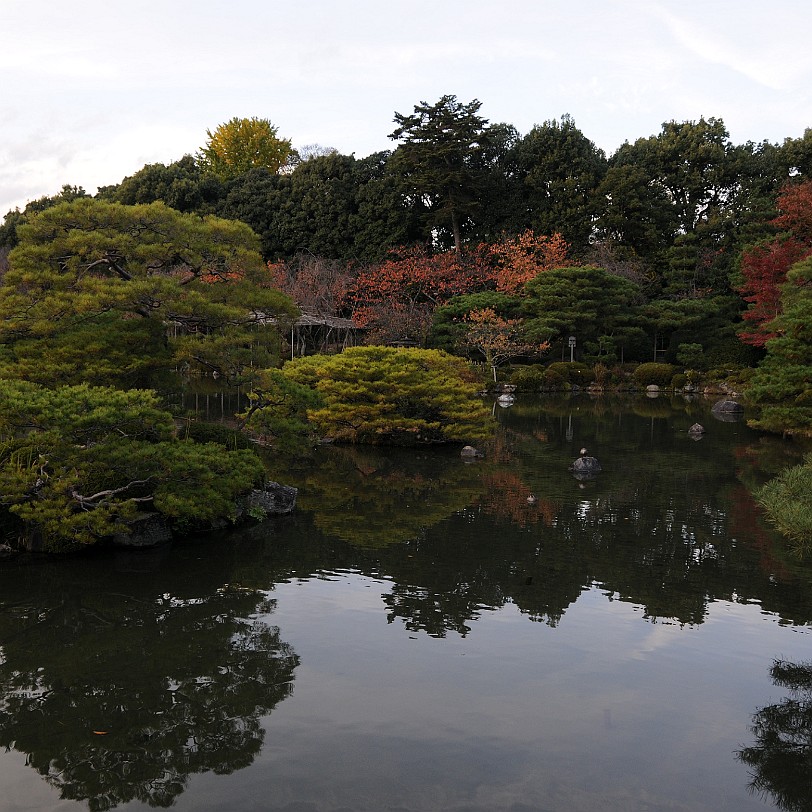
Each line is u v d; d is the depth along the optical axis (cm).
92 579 1297
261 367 1867
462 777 716
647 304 5919
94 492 1438
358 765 736
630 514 1805
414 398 2694
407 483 2155
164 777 720
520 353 5309
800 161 6122
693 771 732
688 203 6731
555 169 6775
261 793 691
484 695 890
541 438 3028
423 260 5978
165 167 7500
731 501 1948
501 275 5800
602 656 1007
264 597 1225
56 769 738
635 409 4147
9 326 1570
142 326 1689
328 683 919
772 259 4438
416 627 1102
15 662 977
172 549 1479
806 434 3017
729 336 5747
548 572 1371
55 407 1277
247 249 1819
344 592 1255
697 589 1281
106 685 916
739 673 960
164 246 1689
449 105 6531
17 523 1432
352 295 6047
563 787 701
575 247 6438
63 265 1725
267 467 2353
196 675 941
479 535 1612
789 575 1362
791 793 695
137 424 1407
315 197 6856
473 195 6738
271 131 9088
